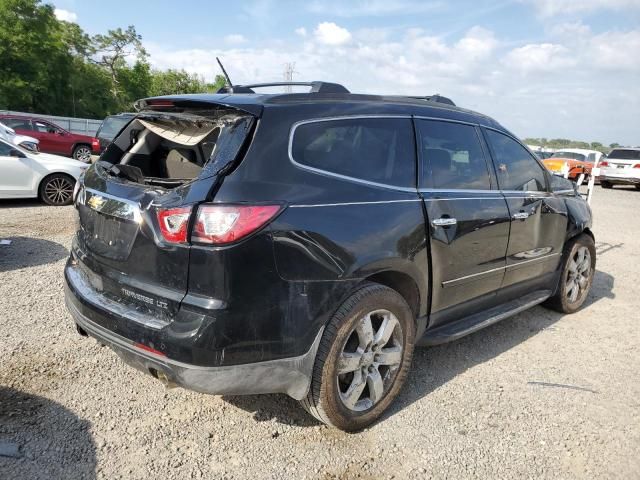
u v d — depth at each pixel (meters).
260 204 2.46
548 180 4.78
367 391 3.18
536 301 4.63
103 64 59.69
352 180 2.94
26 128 19.48
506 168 4.23
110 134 16.38
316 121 2.88
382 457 2.85
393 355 3.16
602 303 5.76
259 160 2.57
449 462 2.83
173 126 3.27
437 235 3.31
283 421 3.15
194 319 2.41
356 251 2.79
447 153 3.66
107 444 2.82
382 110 3.29
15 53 43.50
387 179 3.15
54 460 2.66
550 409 3.43
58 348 3.86
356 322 2.84
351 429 3.04
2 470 2.54
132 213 2.65
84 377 3.49
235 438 2.96
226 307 2.39
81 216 3.21
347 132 3.03
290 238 2.53
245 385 2.55
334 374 2.81
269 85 3.43
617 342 4.64
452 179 3.63
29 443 2.76
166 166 3.75
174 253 2.46
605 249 8.70
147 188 2.71
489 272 3.92
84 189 3.22
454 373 3.88
